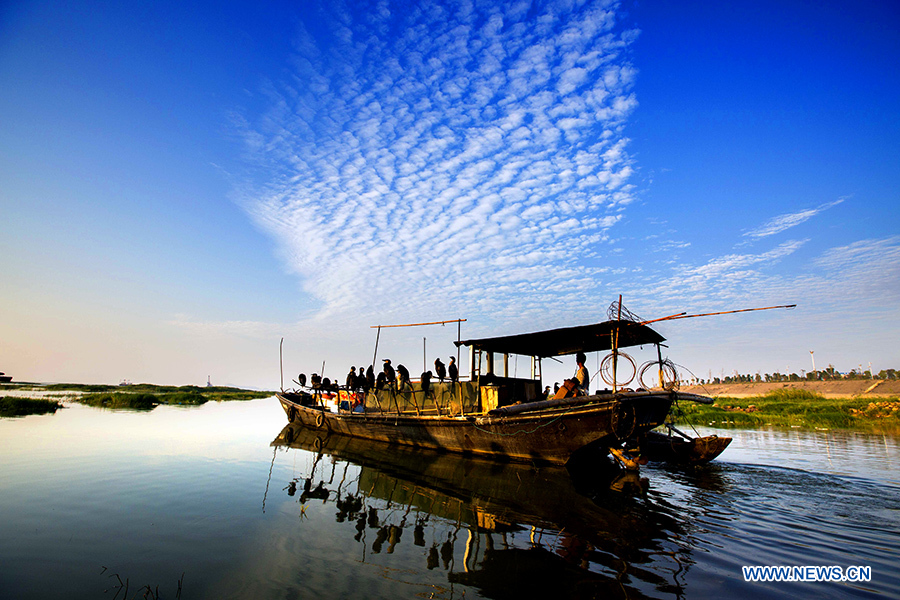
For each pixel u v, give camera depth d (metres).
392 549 7.59
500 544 7.86
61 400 38.62
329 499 10.66
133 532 8.04
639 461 13.18
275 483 12.00
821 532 8.41
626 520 9.14
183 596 5.77
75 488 10.73
